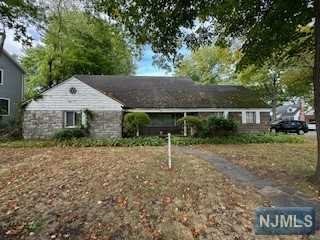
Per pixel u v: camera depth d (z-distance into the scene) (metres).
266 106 27.42
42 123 22.33
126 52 10.76
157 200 6.57
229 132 22.34
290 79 25.81
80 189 7.46
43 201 6.70
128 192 7.07
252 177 8.87
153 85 29.16
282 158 12.66
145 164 10.48
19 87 30.78
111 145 18.45
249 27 9.17
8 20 13.79
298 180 8.41
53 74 31.36
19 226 5.48
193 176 8.65
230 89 30.31
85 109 22.58
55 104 22.45
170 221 5.58
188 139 20.03
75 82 22.64
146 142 19.03
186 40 8.72
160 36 8.22
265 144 19.48
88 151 15.12
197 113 26.56
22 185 8.01
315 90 8.12
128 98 25.86
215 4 7.36
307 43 9.70
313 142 21.06
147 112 25.48
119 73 40.06
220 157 12.94
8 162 11.69
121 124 22.97
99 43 14.19
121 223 5.52
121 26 8.45
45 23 14.27
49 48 28.75
